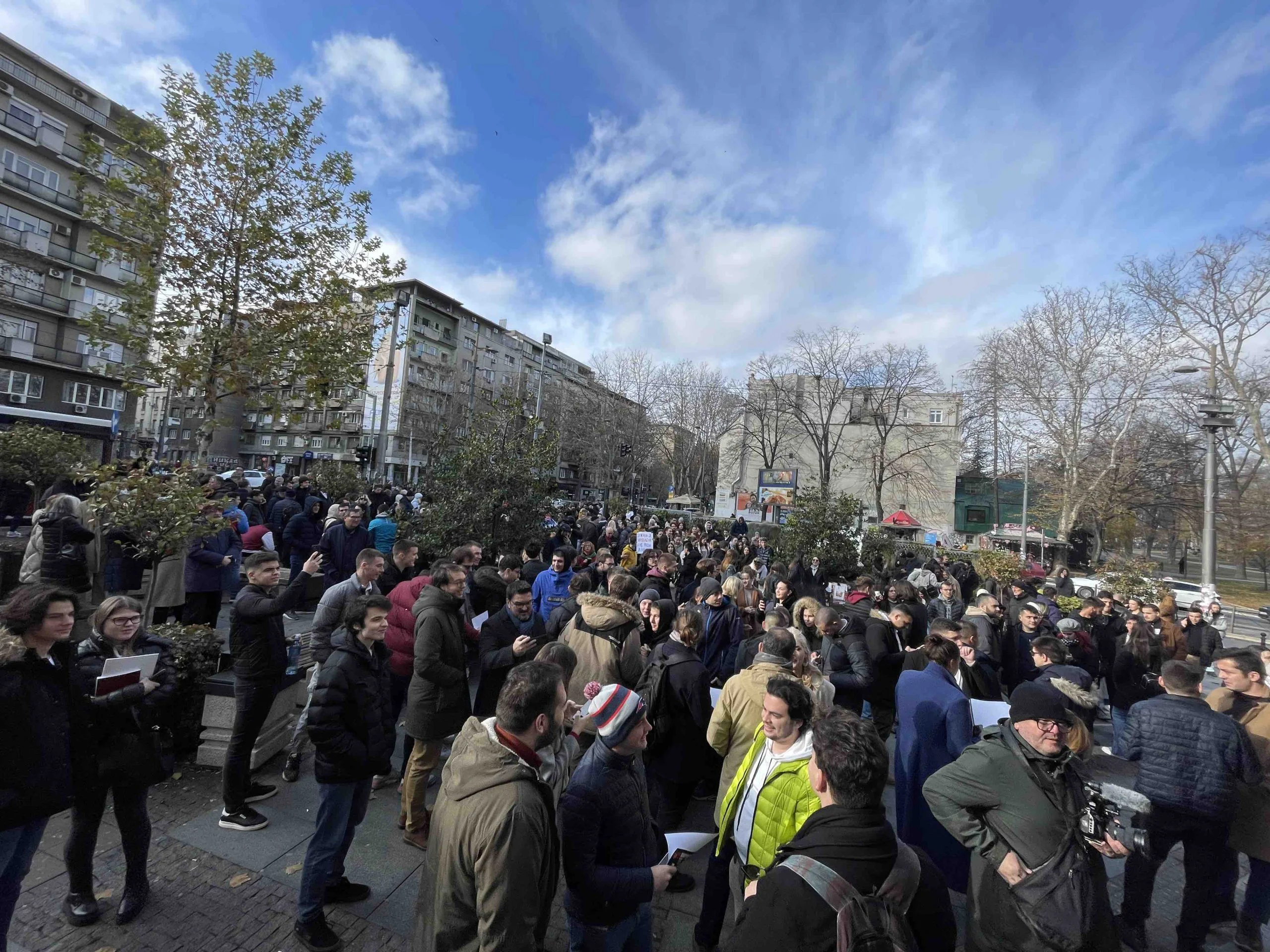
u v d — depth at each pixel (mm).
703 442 48438
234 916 3041
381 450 23562
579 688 3848
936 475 42094
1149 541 48812
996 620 6738
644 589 7527
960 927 3365
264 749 4551
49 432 12969
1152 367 28109
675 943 3150
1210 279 26750
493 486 8945
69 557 5141
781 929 1514
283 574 10336
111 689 2855
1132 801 2189
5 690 2389
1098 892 2115
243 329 8406
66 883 3242
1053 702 2271
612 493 43812
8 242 22641
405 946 2910
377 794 4469
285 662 3924
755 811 2559
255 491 14742
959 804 2363
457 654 3812
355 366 8875
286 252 8195
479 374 61906
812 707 2582
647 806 2371
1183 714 3348
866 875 1579
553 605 6902
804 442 46750
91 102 30969
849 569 15312
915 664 4691
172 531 5492
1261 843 3383
